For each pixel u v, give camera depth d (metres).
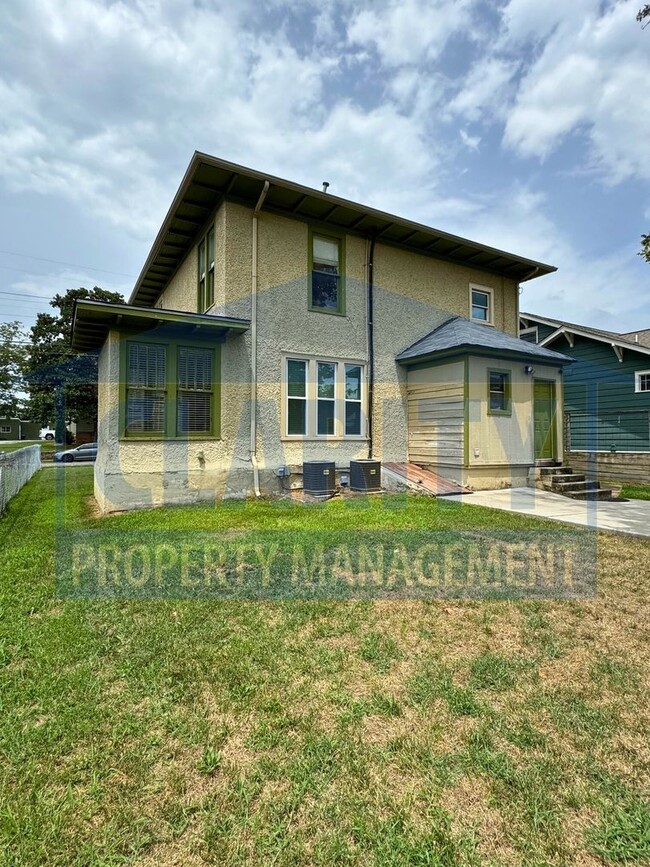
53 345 28.14
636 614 3.53
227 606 3.62
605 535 5.79
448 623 3.37
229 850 1.60
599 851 1.60
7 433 45.44
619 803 1.79
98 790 1.86
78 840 1.65
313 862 1.56
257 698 2.46
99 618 3.39
